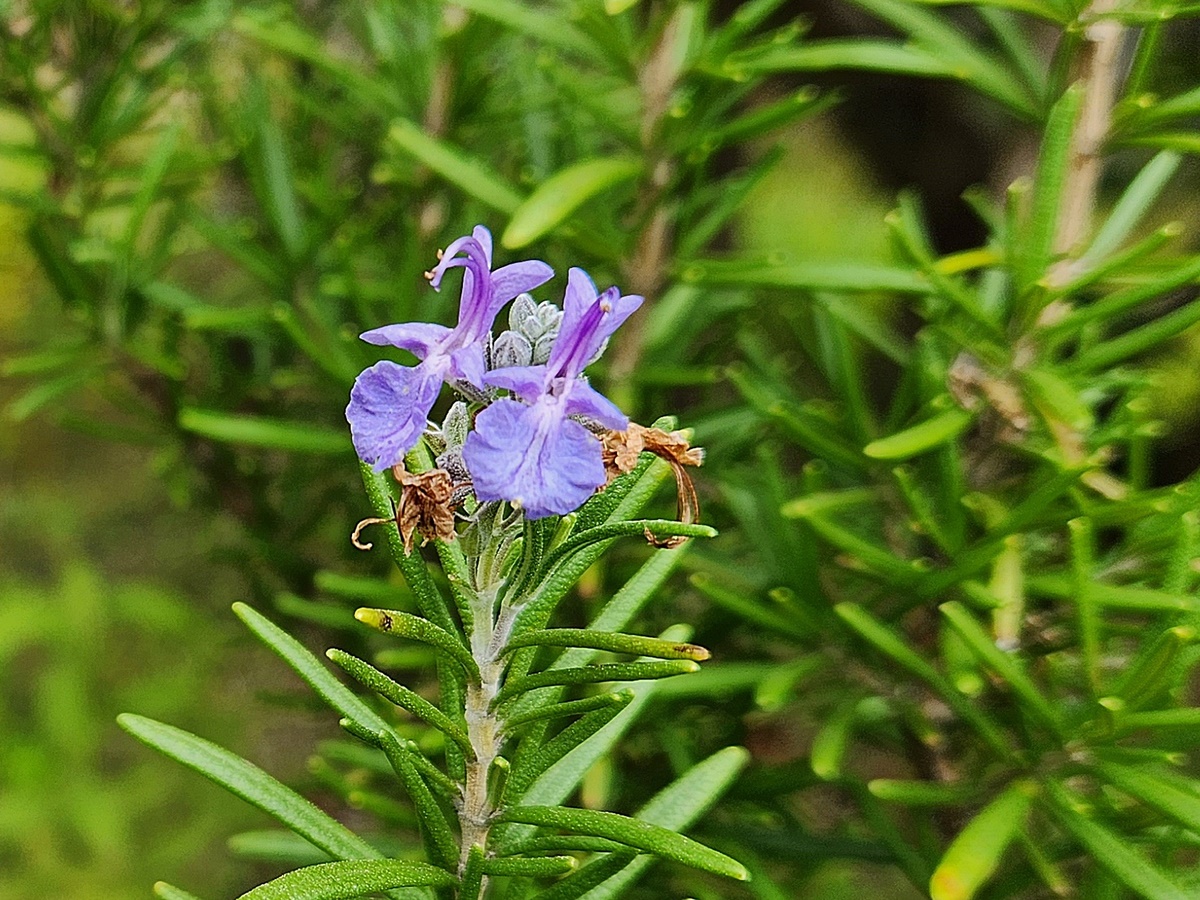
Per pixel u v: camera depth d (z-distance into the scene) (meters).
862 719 0.20
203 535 0.29
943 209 0.34
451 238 0.24
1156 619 0.18
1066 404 0.18
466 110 0.24
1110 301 0.18
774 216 0.47
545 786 0.17
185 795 0.35
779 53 0.20
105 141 0.24
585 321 0.16
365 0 0.28
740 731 0.21
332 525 0.26
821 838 0.19
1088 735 0.17
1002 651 0.17
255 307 0.24
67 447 0.48
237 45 0.29
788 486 0.21
